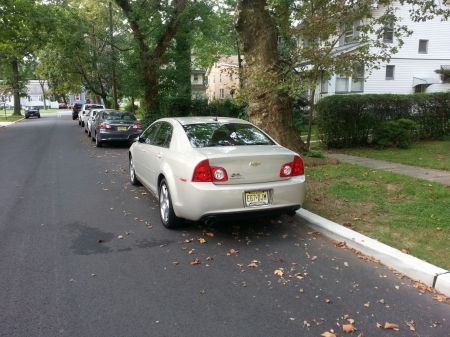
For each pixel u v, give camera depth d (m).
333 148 12.99
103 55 25.97
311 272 4.43
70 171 10.94
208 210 5.05
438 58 25.86
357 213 6.21
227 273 4.41
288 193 5.33
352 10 9.51
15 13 24.27
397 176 8.31
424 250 4.75
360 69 10.10
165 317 3.52
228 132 6.07
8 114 58.69
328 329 3.34
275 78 9.68
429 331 3.32
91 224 6.16
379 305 3.73
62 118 48.38
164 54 23.22
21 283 4.18
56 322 3.45
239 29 10.36
